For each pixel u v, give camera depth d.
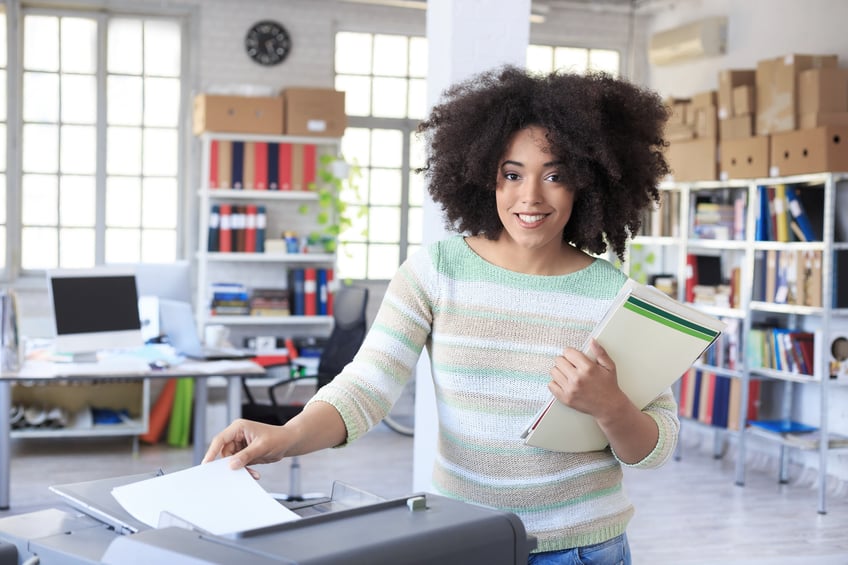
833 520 5.16
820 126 5.43
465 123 1.60
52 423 6.21
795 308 5.59
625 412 1.40
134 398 6.66
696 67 7.51
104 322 5.18
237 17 7.91
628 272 7.33
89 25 7.74
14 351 4.80
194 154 7.89
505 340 1.55
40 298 7.68
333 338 5.98
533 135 1.52
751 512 5.27
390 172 8.51
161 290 5.98
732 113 6.10
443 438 1.60
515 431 1.53
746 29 6.90
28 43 7.65
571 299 1.56
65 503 1.32
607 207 1.67
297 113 7.41
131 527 1.17
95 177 7.80
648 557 4.46
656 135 1.68
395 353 1.57
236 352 5.68
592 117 1.52
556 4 8.28
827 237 5.34
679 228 6.77
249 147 7.42
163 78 7.91
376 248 8.52
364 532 1.10
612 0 8.27
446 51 4.16
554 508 1.52
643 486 5.77
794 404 6.23
